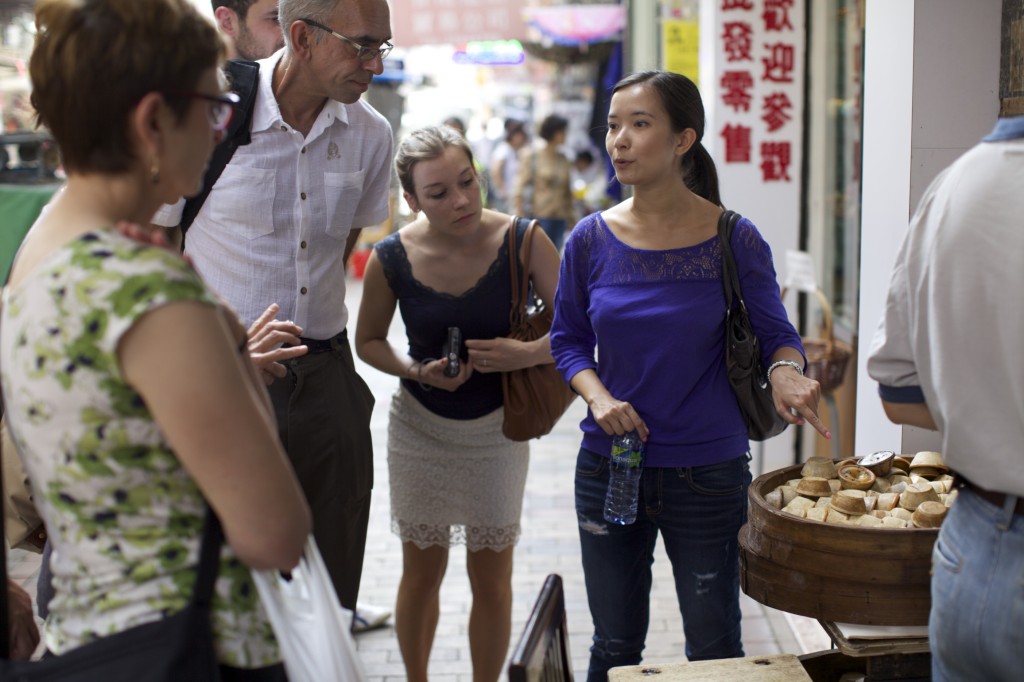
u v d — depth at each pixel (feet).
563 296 8.98
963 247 5.27
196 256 9.22
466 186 9.62
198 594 4.70
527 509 17.20
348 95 8.80
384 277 10.23
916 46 9.36
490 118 57.62
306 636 5.12
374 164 9.78
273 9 10.41
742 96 16.49
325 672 5.11
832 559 6.82
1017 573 5.26
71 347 4.43
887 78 10.02
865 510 7.38
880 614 6.76
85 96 4.54
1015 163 5.19
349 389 9.55
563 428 22.85
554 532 16.10
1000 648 5.34
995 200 5.19
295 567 4.95
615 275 8.50
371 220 10.05
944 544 5.71
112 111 4.57
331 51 8.55
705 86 17.34
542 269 10.08
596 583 8.93
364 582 14.29
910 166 9.52
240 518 4.60
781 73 16.40
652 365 8.33
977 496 5.51
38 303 4.51
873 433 10.55
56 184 12.84
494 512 10.41
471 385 10.21
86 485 4.61
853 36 15.42
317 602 5.18
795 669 7.13
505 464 10.37
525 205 38.22
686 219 8.47
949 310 5.33
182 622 4.61
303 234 9.20
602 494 8.71
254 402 4.66
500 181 46.47
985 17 9.31
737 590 8.71
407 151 9.59
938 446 9.60
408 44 30.35
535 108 57.31
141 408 4.55
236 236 9.11
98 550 4.67
